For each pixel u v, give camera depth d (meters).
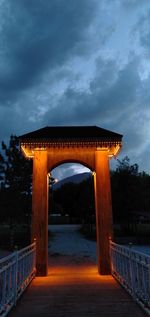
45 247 8.64
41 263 8.45
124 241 21.09
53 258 13.97
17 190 16.55
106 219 8.99
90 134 9.43
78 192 38.78
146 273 4.71
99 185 9.24
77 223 43.50
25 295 5.87
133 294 5.41
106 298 5.54
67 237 26.33
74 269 10.12
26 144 9.06
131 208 24.67
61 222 43.81
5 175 16.70
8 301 4.74
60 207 48.75
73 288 6.49
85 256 14.73
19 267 5.82
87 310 4.76
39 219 8.89
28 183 17.14
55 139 9.07
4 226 31.86
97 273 8.89
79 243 21.67
